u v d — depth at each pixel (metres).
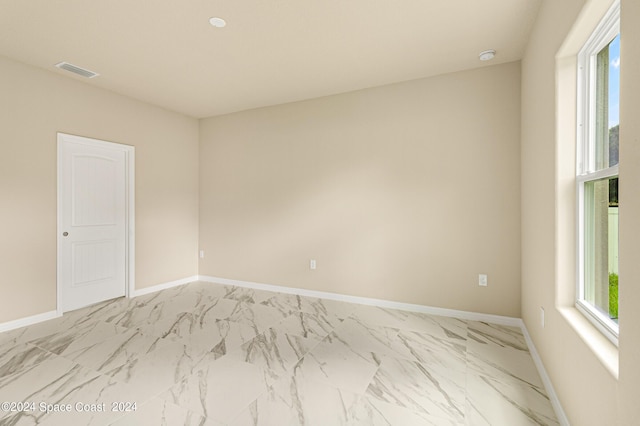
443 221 3.42
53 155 3.38
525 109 2.86
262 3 2.26
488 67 3.22
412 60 3.11
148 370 2.29
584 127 1.78
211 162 4.95
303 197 4.21
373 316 3.40
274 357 2.49
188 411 1.84
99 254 3.87
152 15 2.39
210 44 2.82
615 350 1.30
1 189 3.01
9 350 2.60
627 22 1.03
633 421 0.98
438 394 2.01
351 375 2.23
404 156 3.61
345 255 3.94
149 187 4.37
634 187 0.98
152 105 4.40
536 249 2.40
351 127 3.89
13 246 3.08
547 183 2.08
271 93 3.97
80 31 2.61
